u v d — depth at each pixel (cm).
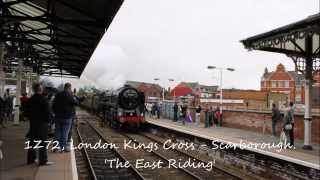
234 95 7325
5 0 1310
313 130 1878
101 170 1320
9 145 1407
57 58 2256
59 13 1321
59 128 1296
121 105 2942
